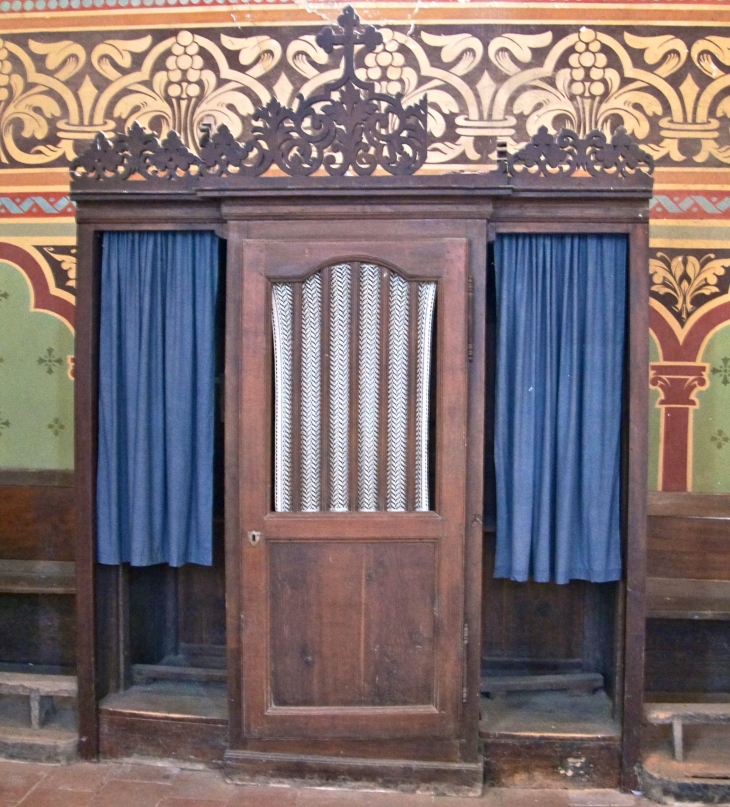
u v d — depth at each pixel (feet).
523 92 10.80
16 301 11.25
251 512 8.57
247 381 8.52
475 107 10.84
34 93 11.21
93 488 9.07
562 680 9.72
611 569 8.83
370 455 8.64
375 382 8.59
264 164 8.48
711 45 10.61
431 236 8.44
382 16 10.86
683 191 10.65
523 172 8.44
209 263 8.96
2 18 11.23
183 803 8.43
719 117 10.63
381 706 8.70
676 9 10.62
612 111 10.73
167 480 9.14
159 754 9.21
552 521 8.95
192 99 11.08
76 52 11.17
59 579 10.77
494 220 8.55
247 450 8.56
